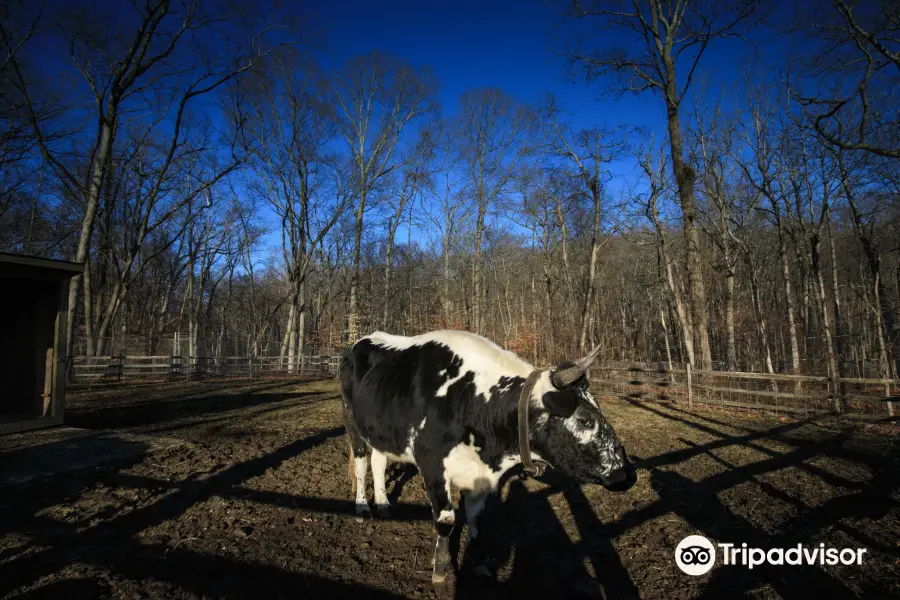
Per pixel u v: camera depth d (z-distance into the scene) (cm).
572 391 362
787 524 508
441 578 386
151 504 539
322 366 2688
